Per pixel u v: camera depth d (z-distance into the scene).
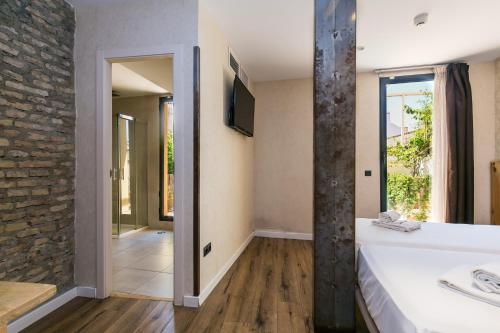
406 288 1.15
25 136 1.84
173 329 1.76
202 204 2.15
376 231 2.07
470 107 3.20
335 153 1.63
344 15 1.60
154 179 4.55
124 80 3.67
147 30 2.11
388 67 3.44
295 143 3.99
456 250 1.71
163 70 3.47
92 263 2.19
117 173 4.10
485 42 2.81
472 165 3.21
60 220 2.09
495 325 0.87
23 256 1.82
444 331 0.85
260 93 4.11
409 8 2.23
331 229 1.64
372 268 1.41
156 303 2.09
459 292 1.11
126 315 1.92
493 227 2.21
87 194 2.20
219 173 2.57
